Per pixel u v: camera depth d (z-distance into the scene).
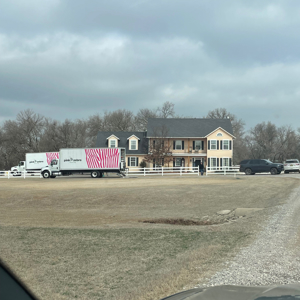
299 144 86.00
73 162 43.97
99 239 10.51
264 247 8.97
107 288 6.22
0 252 8.88
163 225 13.34
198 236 10.80
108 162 43.62
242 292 3.44
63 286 6.33
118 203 21.00
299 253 8.28
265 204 18.86
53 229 12.28
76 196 23.14
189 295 3.42
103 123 86.94
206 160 55.31
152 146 54.69
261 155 88.44
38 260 8.10
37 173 47.22
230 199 21.30
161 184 29.94
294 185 27.81
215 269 7.03
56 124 80.88
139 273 7.05
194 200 21.28
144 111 85.12
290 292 3.26
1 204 21.52
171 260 7.96
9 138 77.06
